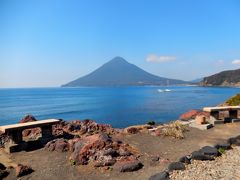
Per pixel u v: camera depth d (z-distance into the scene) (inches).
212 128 556.1
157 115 1535.4
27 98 4660.4
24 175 310.7
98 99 3715.6
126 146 383.9
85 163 332.2
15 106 2731.3
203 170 300.4
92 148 347.9
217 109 599.5
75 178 298.0
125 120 1368.1
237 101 926.4
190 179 274.5
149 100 3097.9
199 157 337.4
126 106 2290.8
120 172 309.4
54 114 1850.4
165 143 434.6
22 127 432.1
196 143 435.5
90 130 547.2
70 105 2709.2
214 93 4751.5
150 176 291.1
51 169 325.1
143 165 330.0
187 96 3865.7
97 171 313.3
